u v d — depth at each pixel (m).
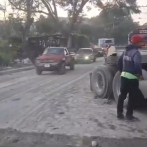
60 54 19.00
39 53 29.38
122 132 6.52
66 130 6.66
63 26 39.53
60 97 10.37
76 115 7.91
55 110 8.46
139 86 7.94
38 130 6.69
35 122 7.29
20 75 18.14
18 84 13.87
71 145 5.90
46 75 18.08
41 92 11.46
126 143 5.95
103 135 6.32
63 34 39.50
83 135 6.34
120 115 7.50
